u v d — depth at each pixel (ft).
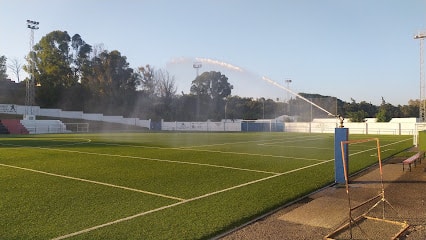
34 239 17.63
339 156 34.06
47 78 226.99
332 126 165.37
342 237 18.69
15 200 25.70
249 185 32.07
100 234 18.38
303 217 22.38
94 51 246.06
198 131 181.68
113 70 238.27
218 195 27.78
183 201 25.70
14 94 228.63
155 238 17.81
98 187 30.63
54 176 36.24
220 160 50.93
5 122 151.02
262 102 232.73
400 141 97.81
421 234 19.31
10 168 41.81
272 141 95.40
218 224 20.16
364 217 22.18
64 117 201.05
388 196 28.40
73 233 18.52
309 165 46.21
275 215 22.84
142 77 245.65
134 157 54.29
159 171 40.06
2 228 19.30
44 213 22.29
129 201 25.63
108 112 232.73
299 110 189.78
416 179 36.14
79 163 46.73
